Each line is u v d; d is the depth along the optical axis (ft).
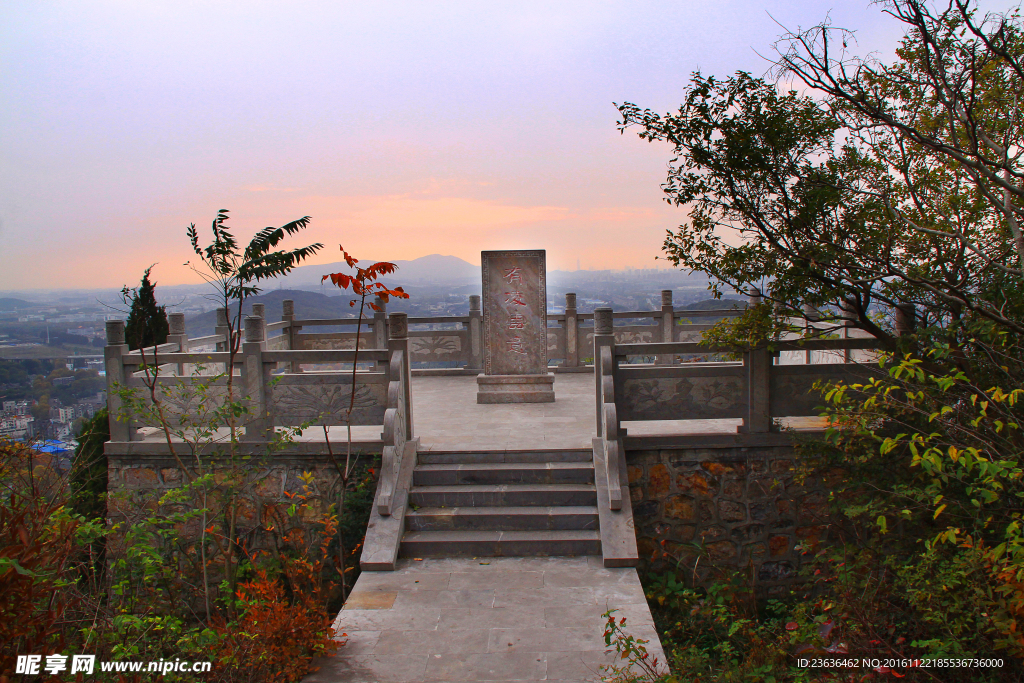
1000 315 14.67
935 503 14.35
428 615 15.24
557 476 20.17
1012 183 15.84
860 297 18.17
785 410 20.07
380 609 15.53
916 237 17.21
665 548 20.31
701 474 20.34
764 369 19.84
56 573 10.32
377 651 13.79
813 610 17.07
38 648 9.30
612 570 17.30
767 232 17.97
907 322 18.84
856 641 13.73
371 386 20.61
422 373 36.91
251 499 20.74
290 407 20.71
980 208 16.71
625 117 18.01
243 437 20.72
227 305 20.38
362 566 17.40
